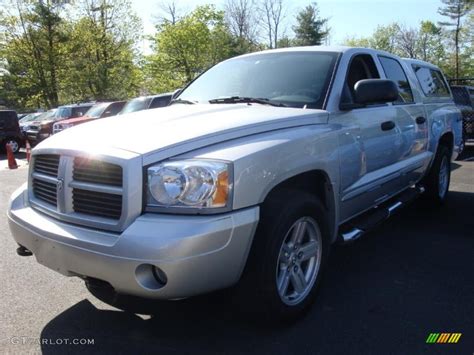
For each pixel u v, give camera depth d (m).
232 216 2.65
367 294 3.71
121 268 2.56
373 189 4.26
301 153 3.16
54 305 3.63
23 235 3.10
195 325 3.24
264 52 4.66
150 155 2.67
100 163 2.74
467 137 13.19
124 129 3.07
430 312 3.40
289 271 3.17
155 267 2.55
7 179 11.02
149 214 2.64
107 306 3.58
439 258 4.50
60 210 2.93
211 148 2.82
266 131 3.13
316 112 3.56
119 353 2.93
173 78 48.25
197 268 2.54
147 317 3.37
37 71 40.12
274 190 3.11
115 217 2.69
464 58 61.28
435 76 6.50
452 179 8.77
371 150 4.12
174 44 46.75
